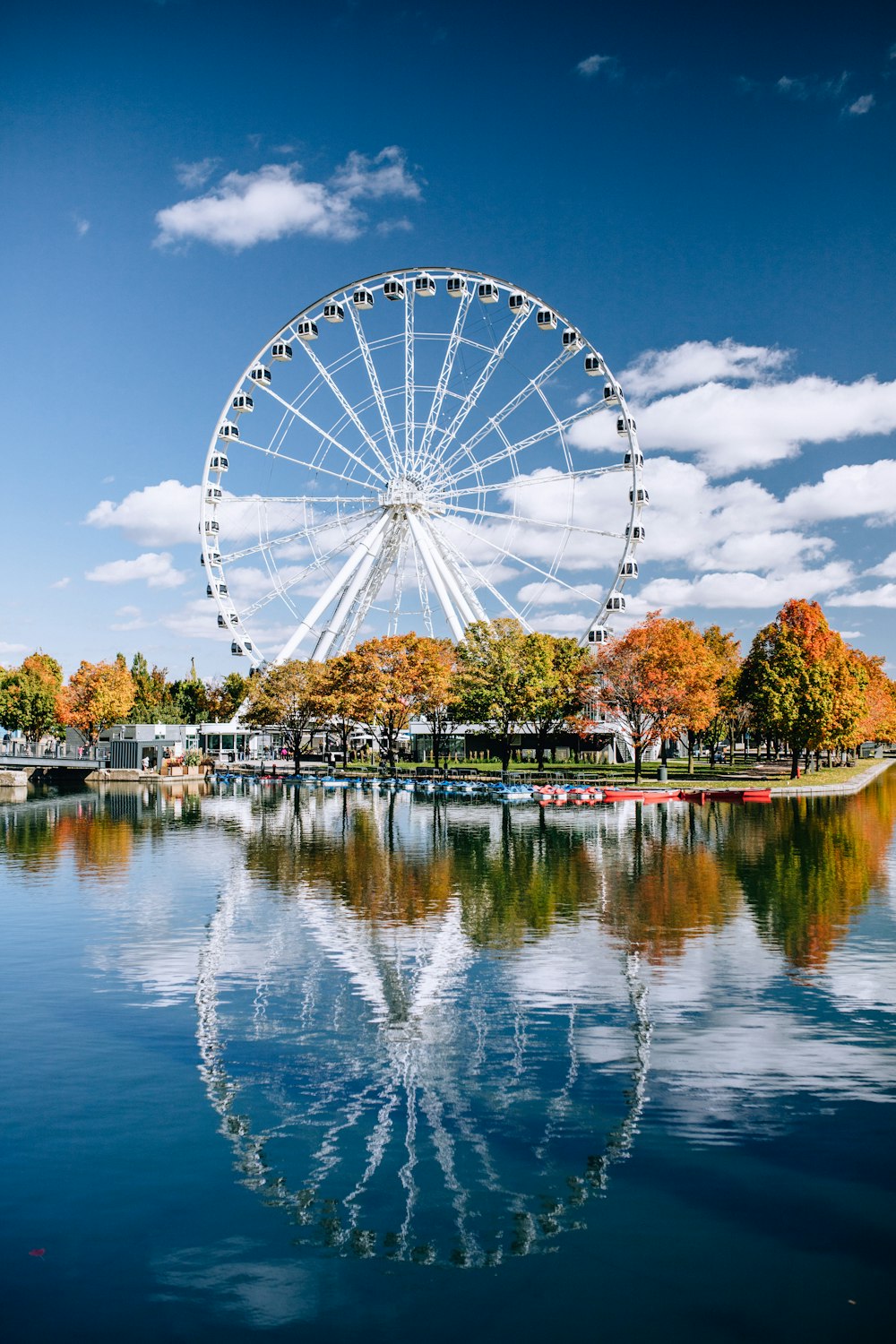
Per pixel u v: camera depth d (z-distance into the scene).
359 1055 24.41
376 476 130.00
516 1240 16.23
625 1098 21.69
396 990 30.12
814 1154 18.98
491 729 128.25
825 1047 24.72
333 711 132.00
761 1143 19.47
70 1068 23.61
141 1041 25.53
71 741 175.38
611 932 37.81
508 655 120.19
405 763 178.12
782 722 117.88
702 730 151.00
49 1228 16.61
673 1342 13.80
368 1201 17.47
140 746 149.12
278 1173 18.42
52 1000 29.30
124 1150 19.30
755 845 63.81
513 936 37.19
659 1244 16.11
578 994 29.52
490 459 122.06
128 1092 22.12
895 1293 14.85
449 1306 14.61
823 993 29.38
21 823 82.88
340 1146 19.48
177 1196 17.61
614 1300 14.73
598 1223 16.70
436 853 60.72
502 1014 27.61
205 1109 21.19
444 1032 26.14
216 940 37.06
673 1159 18.88
